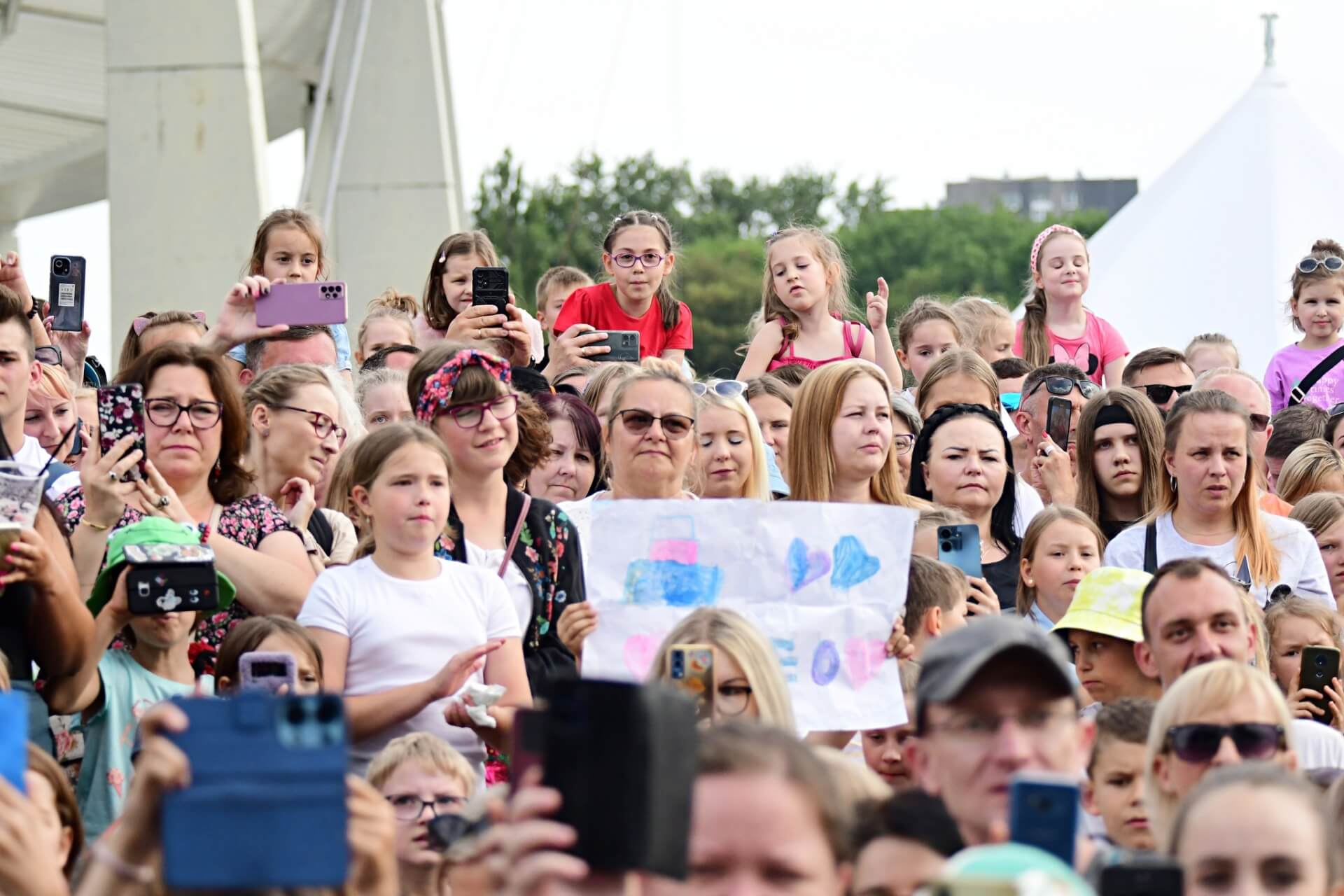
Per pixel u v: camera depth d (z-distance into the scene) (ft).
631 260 42.91
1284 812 16.87
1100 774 23.22
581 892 14.07
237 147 52.75
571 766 14.19
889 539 27.71
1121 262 73.87
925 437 34.71
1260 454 42.04
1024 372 44.47
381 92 78.54
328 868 14.42
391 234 78.13
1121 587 28.17
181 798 14.34
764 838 14.92
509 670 26.91
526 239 227.20
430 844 22.08
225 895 15.35
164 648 26.04
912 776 26.94
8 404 27.91
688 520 27.48
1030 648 16.93
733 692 22.63
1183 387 43.86
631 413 30.27
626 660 26.96
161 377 28.02
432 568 26.96
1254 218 72.79
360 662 26.04
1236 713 21.16
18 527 23.61
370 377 36.40
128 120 52.75
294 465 31.12
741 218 261.85
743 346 46.57
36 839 16.26
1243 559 33.27
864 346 43.88
